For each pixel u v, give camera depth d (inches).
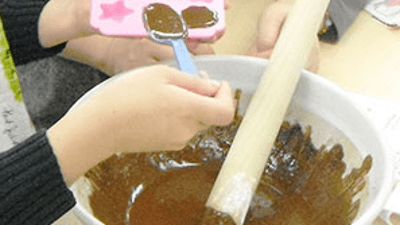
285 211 26.3
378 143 23.6
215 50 36.6
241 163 24.0
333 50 37.4
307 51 27.6
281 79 26.2
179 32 28.5
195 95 23.4
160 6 29.6
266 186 27.8
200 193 27.0
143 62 34.9
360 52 37.4
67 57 38.0
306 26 28.1
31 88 35.6
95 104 23.0
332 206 24.9
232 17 39.7
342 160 25.6
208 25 29.2
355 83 34.9
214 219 22.9
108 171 26.4
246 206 23.4
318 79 26.7
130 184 27.1
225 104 23.9
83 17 33.9
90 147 22.9
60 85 36.0
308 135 27.7
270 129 25.1
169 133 23.7
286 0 37.0
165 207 26.1
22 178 21.1
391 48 37.8
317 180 26.6
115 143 23.5
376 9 40.8
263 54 33.3
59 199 22.2
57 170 21.8
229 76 28.1
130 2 29.8
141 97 22.8
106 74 36.8
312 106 27.1
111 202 25.7
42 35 35.4
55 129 22.8
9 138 31.7
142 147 24.2
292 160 28.3
